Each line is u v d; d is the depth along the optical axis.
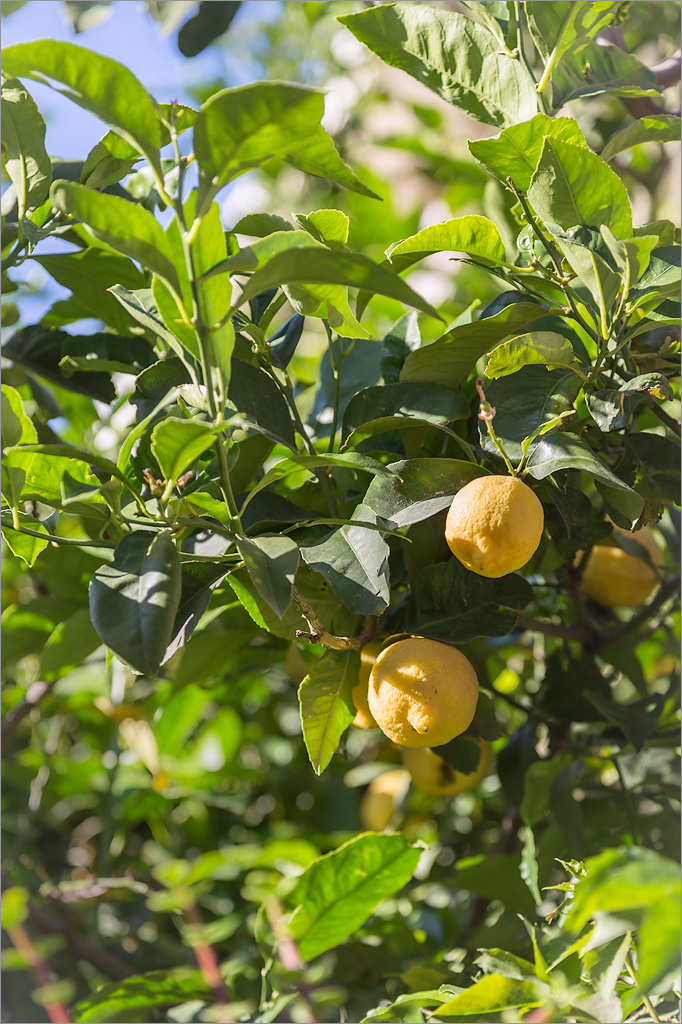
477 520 1.19
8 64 1.13
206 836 1.80
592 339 1.28
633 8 1.81
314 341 2.20
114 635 1.15
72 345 1.47
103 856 1.71
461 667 1.24
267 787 1.89
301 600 1.21
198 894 1.59
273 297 1.42
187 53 1.58
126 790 1.74
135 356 1.47
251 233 1.40
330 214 1.27
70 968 1.57
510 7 1.34
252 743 1.87
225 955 1.64
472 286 1.95
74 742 2.04
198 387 1.22
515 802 1.46
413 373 1.30
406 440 1.31
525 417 1.24
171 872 1.52
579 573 1.43
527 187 1.29
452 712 1.22
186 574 1.25
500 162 1.27
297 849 1.51
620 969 1.17
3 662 1.56
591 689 1.46
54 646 1.50
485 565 1.19
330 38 2.50
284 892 1.41
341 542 1.24
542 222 1.25
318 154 1.21
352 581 1.21
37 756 1.78
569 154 1.22
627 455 1.26
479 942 1.41
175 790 1.74
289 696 1.82
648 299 1.23
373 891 1.33
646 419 1.49
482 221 1.27
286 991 1.43
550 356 1.23
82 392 1.50
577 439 1.21
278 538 1.19
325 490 1.31
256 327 1.31
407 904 1.62
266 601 1.14
